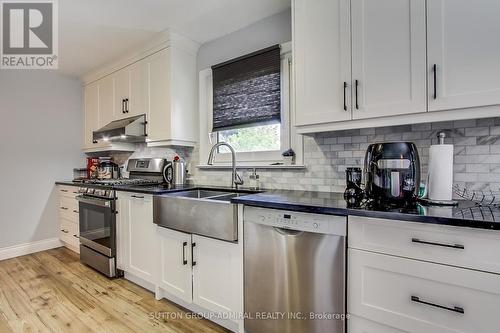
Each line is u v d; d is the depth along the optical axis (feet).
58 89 10.94
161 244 6.36
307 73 5.10
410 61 4.03
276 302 4.38
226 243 5.09
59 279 7.75
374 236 3.51
